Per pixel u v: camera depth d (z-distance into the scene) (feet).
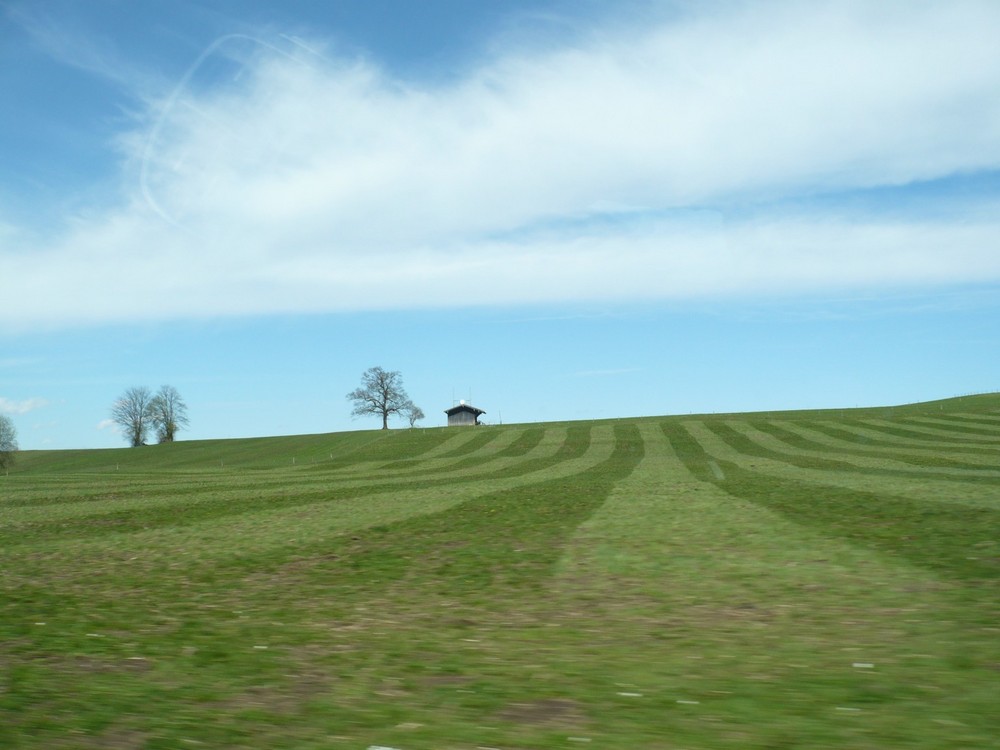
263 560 58.18
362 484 158.30
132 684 27.20
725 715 22.47
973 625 31.73
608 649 30.60
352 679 27.32
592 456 254.27
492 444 315.78
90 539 76.13
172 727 22.56
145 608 41.70
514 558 54.54
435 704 24.27
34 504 130.93
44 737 21.83
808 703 23.24
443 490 127.95
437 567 52.39
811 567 46.26
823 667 26.91
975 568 43.21
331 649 31.86
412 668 28.58
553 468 205.87
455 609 39.45
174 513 102.47
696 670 27.17
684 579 44.68
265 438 433.07
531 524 73.92
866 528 60.90
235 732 22.09
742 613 36.06
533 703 24.11
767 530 62.69
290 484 168.76
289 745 21.06
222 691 26.14
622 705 23.65
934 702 22.95
